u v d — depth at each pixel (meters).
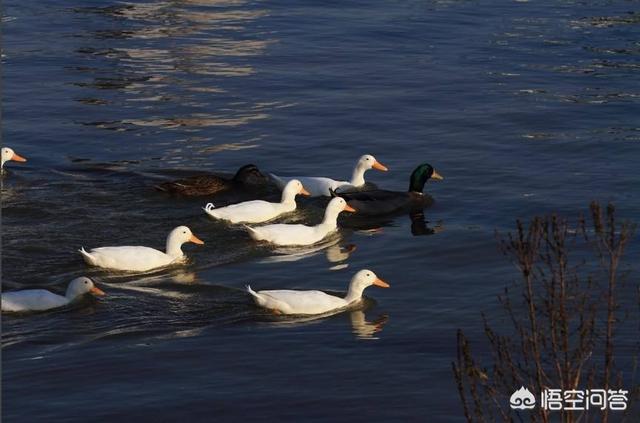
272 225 21.17
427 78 33.22
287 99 30.91
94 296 18.30
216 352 16.47
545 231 11.74
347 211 22.91
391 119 29.33
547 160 26.09
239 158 26.30
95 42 36.50
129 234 21.41
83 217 22.17
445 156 26.53
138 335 17.03
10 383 15.49
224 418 14.65
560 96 31.39
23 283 19.02
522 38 38.06
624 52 36.22
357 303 18.30
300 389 15.37
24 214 22.19
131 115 29.20
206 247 20.83
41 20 39.31
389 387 15.37
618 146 26.97
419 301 18.39
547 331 15.56
